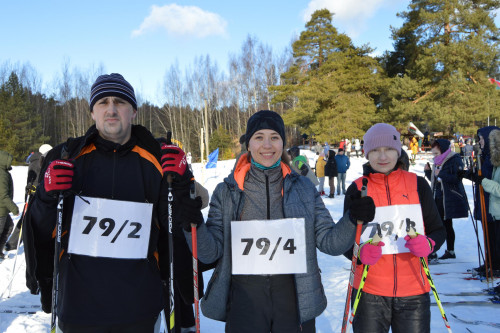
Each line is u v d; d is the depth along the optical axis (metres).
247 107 53.69
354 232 1.98
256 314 2.08
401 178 2.47
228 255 2.15
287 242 2.09
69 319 1.92
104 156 2.11
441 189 5.69
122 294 1.97
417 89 31.81
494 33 31.78
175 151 1.95
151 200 2.16
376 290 2.34
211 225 2.18
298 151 7.60
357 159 27.31
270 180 2.19
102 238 2.01
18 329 3.64
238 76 53.72
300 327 2.08
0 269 5.86
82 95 54.25
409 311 2.30
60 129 54.66
